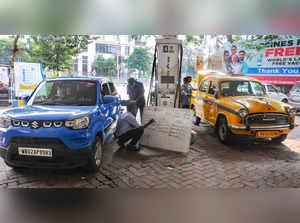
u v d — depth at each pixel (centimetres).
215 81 688
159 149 548
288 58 1376
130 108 534
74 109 394
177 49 652
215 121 634
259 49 1553
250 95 644
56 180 377
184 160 482
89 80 487
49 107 411
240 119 534
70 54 1221
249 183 380
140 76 3459
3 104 1142
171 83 665
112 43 3625
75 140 346
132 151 529
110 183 370
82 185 359
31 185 355
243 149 562
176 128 542
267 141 620
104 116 457
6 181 369
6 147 350
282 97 1195
